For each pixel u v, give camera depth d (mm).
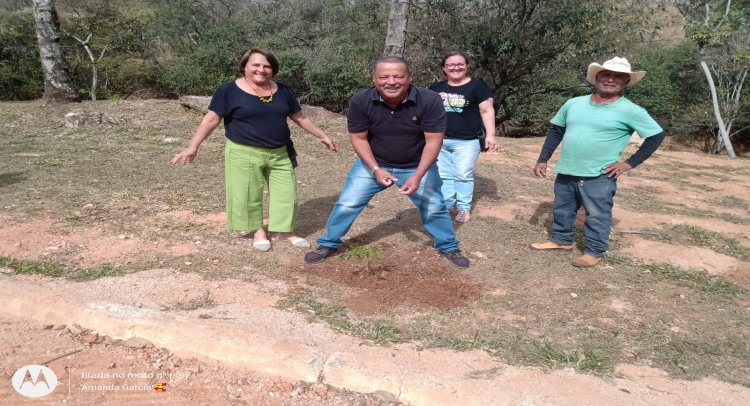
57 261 4070
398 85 3635
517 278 4203
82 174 6719
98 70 21359
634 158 4199
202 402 2674
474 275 4195
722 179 9055
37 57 21500
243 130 4262
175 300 3539
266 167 4477
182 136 9734
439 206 4195
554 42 15711
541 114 20938
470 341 3207
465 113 5262
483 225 5480
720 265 4809
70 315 3299
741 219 6523
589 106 4293
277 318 3354
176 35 22250
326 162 8234
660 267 4590
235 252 4449
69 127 10008
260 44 18906
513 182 7531
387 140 3941
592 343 3270
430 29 16094
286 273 4090
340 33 19922
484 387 2734
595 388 2775
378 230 5152
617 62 4086
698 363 3105
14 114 10742
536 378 2832
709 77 21375
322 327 3285
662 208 6801
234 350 3002
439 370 2885
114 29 22297
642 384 2857
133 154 8086
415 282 3988
